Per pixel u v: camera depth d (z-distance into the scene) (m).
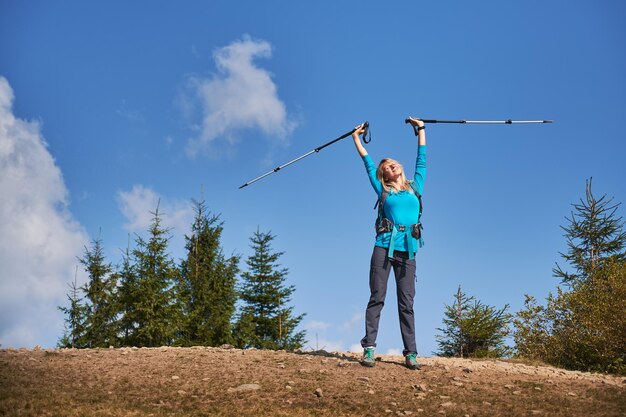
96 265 21.81
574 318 13.24
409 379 7.30
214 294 22.73
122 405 5.99
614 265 13.79
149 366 7.68
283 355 8.55
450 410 6.11
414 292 7.89
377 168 8.07
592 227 18.55
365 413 6.03
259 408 6.07
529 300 14.16
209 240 24.14
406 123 8.56
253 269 24.27
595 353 12.31
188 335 22.25
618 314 11.81
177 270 22.39
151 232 22.16
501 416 5.93
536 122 8.56
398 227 7.75
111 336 21.11
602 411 6.12
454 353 15.84
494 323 15.45
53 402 5.95
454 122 8.41
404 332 7.88
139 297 21.08
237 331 22.64
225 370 7.52
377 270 7.77
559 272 18.56
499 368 8.34
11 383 6.59
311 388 6.77
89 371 7.34
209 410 5.95
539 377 7.74
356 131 8.40
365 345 7.79
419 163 8.20
